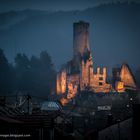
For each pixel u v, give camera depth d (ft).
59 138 278.46
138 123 229.25
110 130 298.35
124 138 282.56
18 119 217.56
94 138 325.01
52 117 237.25
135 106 231.50
